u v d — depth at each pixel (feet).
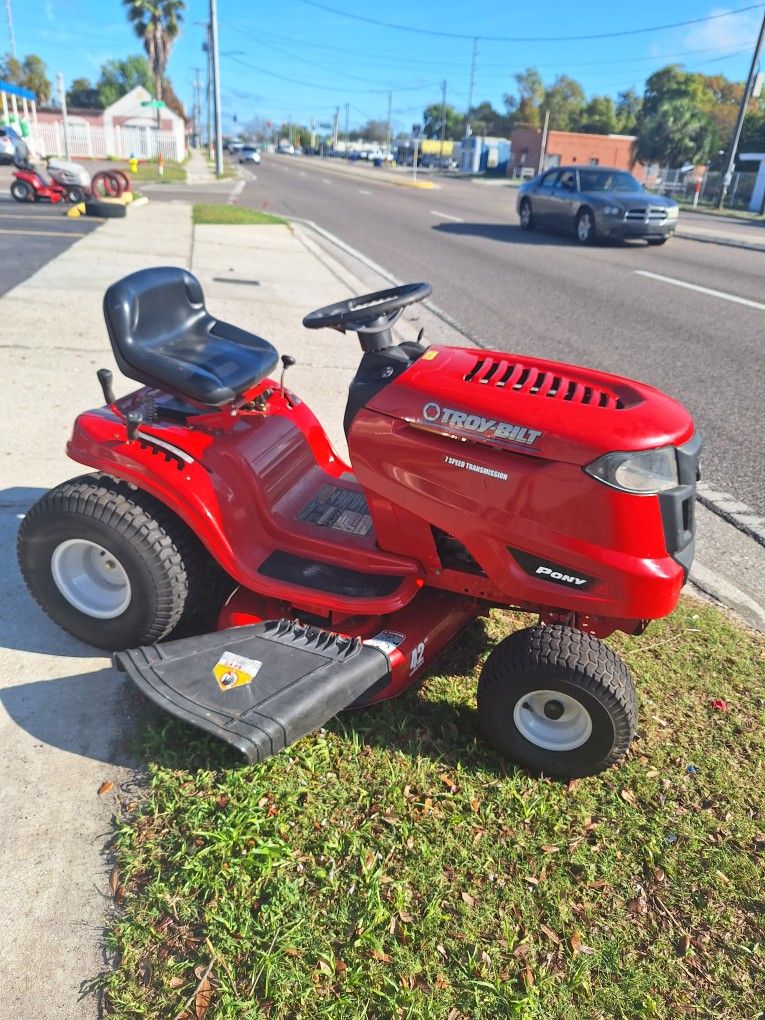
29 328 23.40
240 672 8.50
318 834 7.97
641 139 160.66
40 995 6.48
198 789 8.36
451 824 8.23
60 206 56.59
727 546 14.60
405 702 9.97
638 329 29.96
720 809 8.69
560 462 8.10
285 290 31.89
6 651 10.37
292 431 11.16
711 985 6.89
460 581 9.28
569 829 8.34
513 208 84.99
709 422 20.40
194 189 83.05
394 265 41.11
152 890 7.27
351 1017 6.37
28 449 15.78
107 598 10.23
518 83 273.75
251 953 6.79
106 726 9.20
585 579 8.29
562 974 6.89
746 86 108.68
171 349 10.48
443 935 7.13
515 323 29.91
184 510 9.44
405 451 8.82
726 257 51.57
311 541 9.89
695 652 11.39
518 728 8.82
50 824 7.93
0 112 148.05
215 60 109.19
